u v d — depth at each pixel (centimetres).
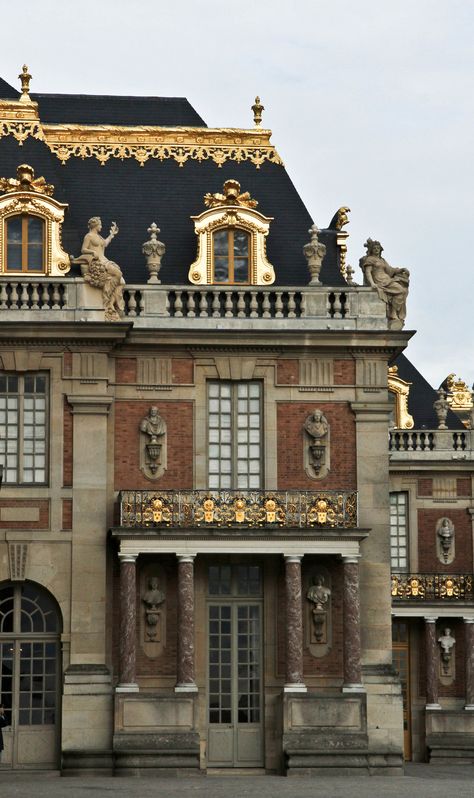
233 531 6544
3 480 6656
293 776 6412
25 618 6631
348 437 6819
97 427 6694
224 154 7350
